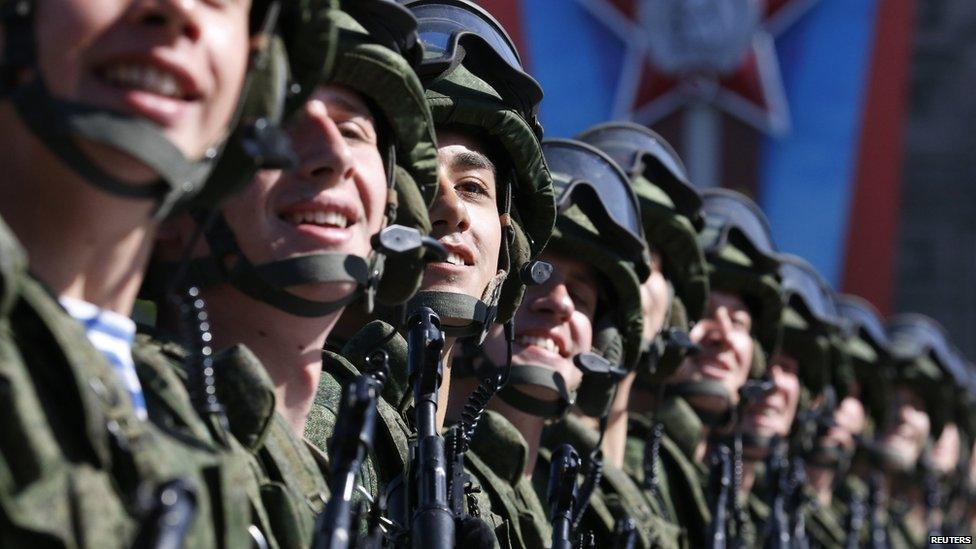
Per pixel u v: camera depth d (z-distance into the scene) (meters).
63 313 3.06
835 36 21.22
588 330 6.43
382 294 4.61
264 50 3.45
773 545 8.29
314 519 4.01
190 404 3.62
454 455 4.85
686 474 8.39
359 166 4.29
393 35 4.37
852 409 12.99
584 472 7.17
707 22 20.77
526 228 5.84
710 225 9.12
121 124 3.08
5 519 2.80
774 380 10.59
